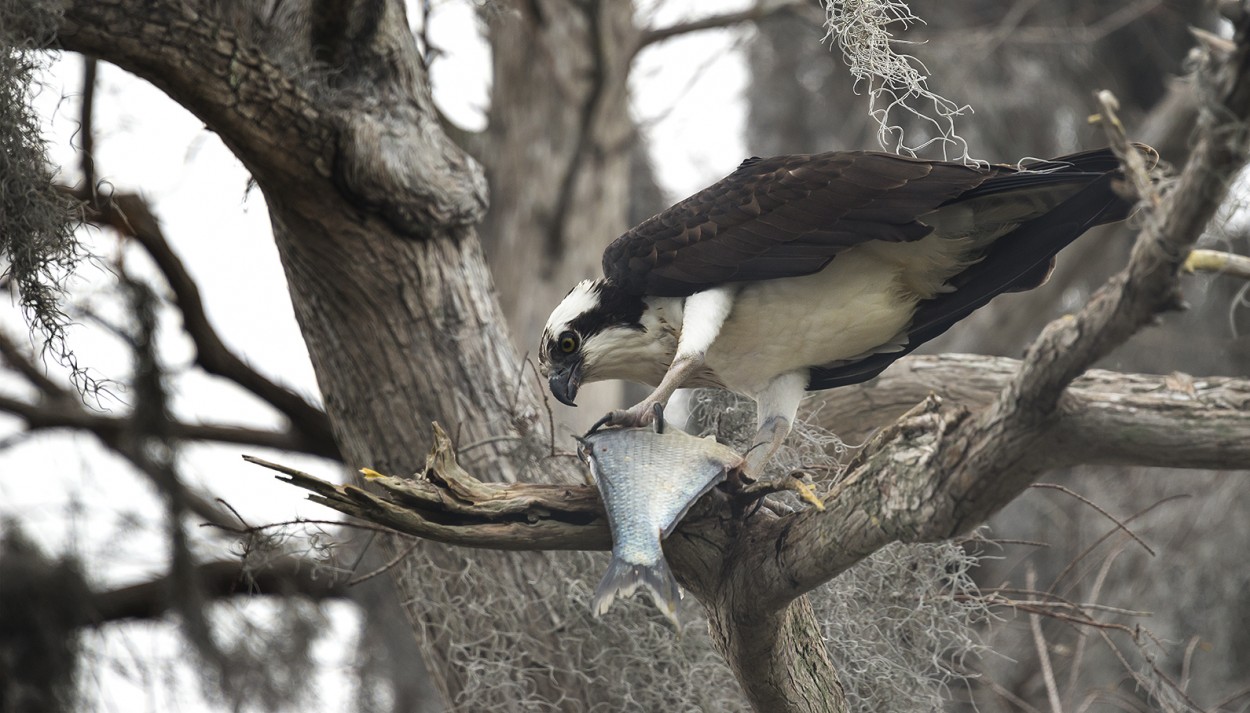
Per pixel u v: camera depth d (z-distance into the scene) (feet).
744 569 21.79
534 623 29.04
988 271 25.34
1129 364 58.23
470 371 29.48
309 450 45.80
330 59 27.81
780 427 26.21
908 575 28.02
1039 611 27.96
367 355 29.43
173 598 42.80
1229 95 14.57
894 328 26.20
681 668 28.50
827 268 24.89
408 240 28.76
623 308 26.25
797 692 23.43
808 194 24.44
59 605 43.16
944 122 61.62
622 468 21.02
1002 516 50.98
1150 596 46.06
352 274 28.66
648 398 23.57
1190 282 58.44
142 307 41.09
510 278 52.21
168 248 40.47
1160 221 15.34
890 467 19.84
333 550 30.19
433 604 29.81
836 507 20.54
